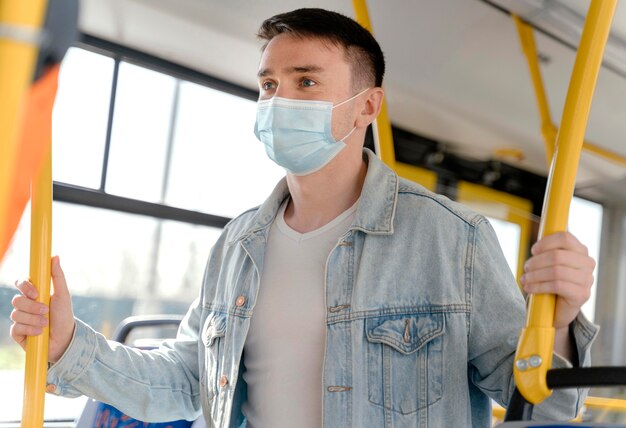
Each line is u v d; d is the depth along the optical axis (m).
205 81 3.35
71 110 2.87
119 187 2.96
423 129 4.35
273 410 1.29
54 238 2.78
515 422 0.86
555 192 0.98
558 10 2.70
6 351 2.61
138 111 3.07
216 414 1.41
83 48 3.01
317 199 1.39
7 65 0.41
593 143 4.33
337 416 1.23
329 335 1.27
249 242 1.41
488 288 1.24
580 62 0.98
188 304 3.13
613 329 4.84
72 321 1.36
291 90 1.38
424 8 3.02
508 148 4.52
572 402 1.09
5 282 2.61
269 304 1.34
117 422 2.09
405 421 1.22
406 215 1.34
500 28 3.16
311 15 1.41
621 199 4.93
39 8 0.43
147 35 3.11
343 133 1.38
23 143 0.47
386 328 1.25
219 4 2.94
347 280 1.30
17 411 2.62
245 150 3.40
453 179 4.57
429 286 1.27
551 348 0.94
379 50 1.49
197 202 3.21
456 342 1.23
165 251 3.07
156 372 1.50
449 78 3.60
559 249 0.95
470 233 1.28
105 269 2.90
